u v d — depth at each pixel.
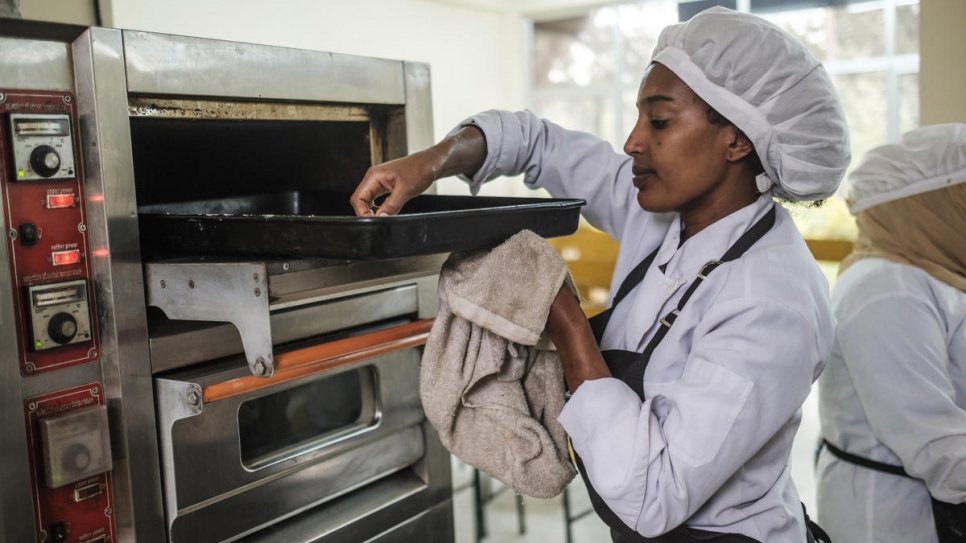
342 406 1.41
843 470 1.67
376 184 1.14
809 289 1.05
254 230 0.95
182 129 1.28
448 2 5.09
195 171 1.37
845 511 1.66
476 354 1.07
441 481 1.56
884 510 1.60
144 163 1.29
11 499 0.94
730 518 1.08
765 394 0.99
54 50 0.96
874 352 1.52
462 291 1.04
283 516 1.26
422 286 1.50
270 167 1.49
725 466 0.98
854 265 1.68
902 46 4.38
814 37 4.61
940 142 1.58
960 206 1.57
